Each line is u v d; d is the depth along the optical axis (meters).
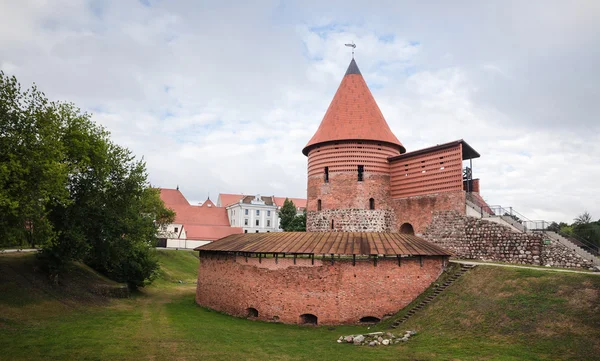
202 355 17.27
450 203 33.81
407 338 20.09
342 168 38.25
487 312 20.53
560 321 17.91
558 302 19.12
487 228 31.19
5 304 22.41
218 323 25.16
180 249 67.38
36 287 25.89
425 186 35.91
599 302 18.00
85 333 19.59
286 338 21.53
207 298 31.36
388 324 24.00
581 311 17.97
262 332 23.09
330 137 38.84
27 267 28.30
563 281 20.53
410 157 37.34
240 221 100.62
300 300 25.73
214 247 30.86
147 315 26.09
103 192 29.42
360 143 38.38
